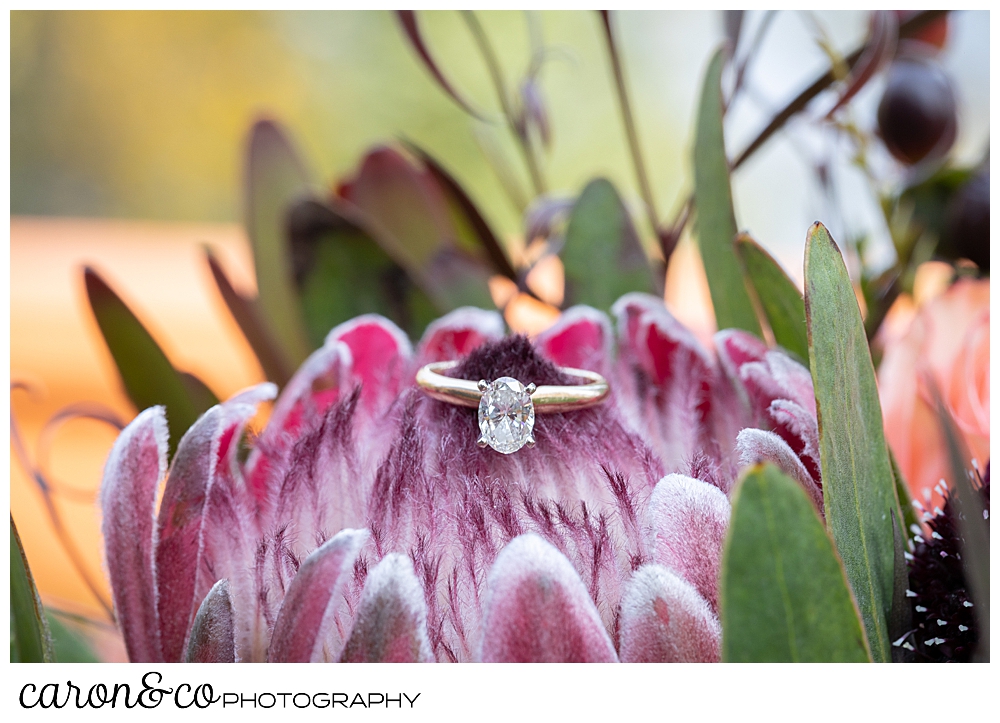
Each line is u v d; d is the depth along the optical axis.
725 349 0.20
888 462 0.19
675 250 0.26
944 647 0.19
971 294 0.24
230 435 0.20
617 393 0.21
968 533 0.19
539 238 0.27
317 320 0.24
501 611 0.18
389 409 0.20
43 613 0.19
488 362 0.20
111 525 0.19
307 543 0.19
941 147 0.25
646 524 0.18
